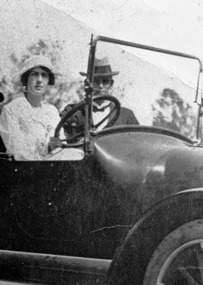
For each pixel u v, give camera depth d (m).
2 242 2.76
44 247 2.66
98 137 2.60
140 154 2.51
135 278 2.32
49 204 2.64
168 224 2.28
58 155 2.94
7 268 2.73
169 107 4.02
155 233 2.30
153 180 2.43
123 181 2.49
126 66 4.07
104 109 2.81
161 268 2.29
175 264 2.28
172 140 2.66
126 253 2.34
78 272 2.56
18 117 4.07
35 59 3.68
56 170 2.63
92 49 2.64
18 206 2.72
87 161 2.55
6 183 2.76
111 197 2.51
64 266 2.59
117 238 2.49
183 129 3.97
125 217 2.48
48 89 4.52
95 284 2.52
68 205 2.59
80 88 4.69
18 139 4.09
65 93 4.64
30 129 4.07
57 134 2.73
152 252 2.30
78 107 2.66
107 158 2.52
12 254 2.73
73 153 2.93
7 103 4.43
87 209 2.55
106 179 2.51
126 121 3.38
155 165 2.46
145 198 2.44
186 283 2.26
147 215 2.32
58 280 2.61
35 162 2.68
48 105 4.23
